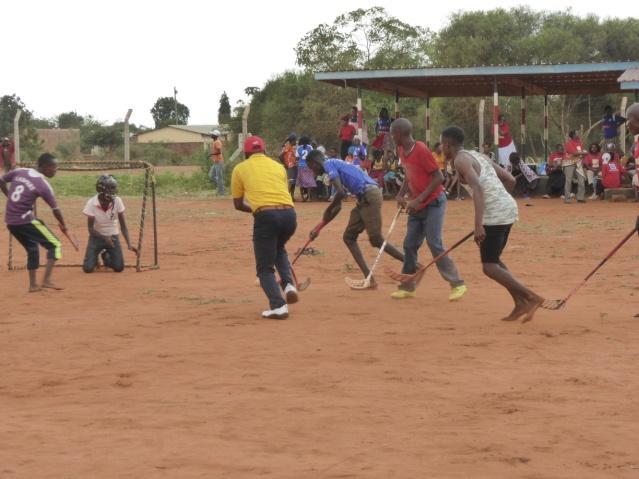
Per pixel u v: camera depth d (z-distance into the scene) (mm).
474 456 5906
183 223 27266
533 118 68250
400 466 5723
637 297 12695
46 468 5781
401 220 26750
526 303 10891
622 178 33188
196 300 13047
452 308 11953
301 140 34406
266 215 11359
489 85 41094
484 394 7504
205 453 6027
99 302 13102
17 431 6633
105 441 6340
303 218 28047
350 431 6504
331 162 13578
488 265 10812
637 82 32719
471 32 76188
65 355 9414
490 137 65438
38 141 87312
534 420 6719
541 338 9852
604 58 76000
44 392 7930
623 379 7977
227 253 19547
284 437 6379
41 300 13383
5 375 8602
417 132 63656
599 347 9359
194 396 7602
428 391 7637
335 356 9078
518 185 34969
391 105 61156
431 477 5520
